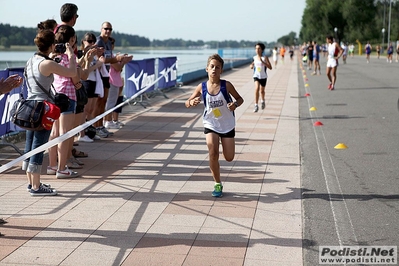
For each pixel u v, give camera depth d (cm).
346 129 1071
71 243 463
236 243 465
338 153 844
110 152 833
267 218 531
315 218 533
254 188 638
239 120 1190
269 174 706
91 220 521
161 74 1747
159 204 573
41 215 534
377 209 563
